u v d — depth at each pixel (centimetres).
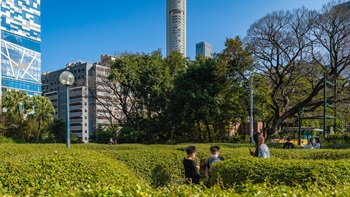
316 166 465
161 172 742
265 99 2497
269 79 2503
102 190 314
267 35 2316
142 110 3153
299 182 439
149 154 780
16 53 7619
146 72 3002
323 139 1712
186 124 2584
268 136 2367
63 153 577
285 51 2283
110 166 527
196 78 2544
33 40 8162
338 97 2283
